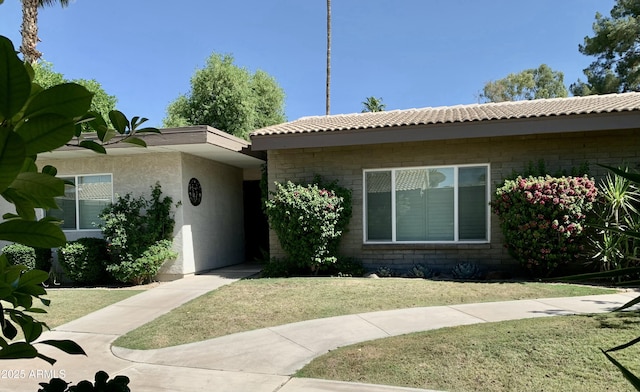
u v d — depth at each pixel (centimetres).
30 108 93
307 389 389
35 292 143
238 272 1106
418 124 898
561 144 902
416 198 983
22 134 94
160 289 901
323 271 991
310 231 938
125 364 474
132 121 160
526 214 826
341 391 382
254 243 1440
